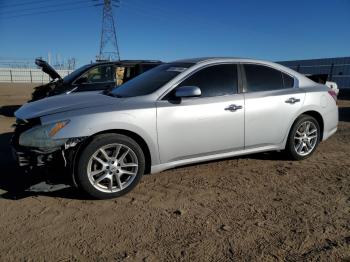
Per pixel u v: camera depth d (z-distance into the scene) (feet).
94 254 10.16
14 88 96.02
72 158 13.17
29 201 13.60
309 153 19.19
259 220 12.21
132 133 14.21
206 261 9.85
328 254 10.15
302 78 19.07
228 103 15.98
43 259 9.91
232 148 16.44
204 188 15.06
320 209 13.10
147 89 15.51
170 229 11.57
